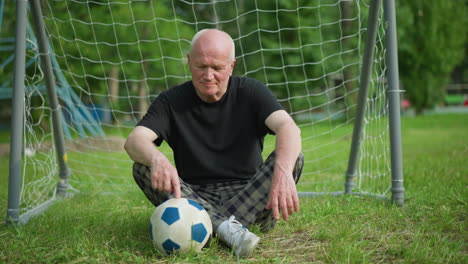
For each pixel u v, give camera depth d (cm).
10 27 997
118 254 213
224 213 232
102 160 638
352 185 374
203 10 1469
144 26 1225
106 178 482
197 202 228
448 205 296
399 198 306
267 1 1489
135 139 222
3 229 280
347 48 1398
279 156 210
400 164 308
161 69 1263
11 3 973
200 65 218
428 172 439
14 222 285
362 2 392
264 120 233
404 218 271
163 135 236
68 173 404
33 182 371
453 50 1875
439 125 1356
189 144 238
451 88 3056
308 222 271
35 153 402
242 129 239
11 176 287
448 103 2759
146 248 225
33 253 225
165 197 231
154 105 240
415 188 362
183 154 241
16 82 286
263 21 1495
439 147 719
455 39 1872
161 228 207
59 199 379
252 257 211
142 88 1253
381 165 508
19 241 244
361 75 342
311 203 331
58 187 398
